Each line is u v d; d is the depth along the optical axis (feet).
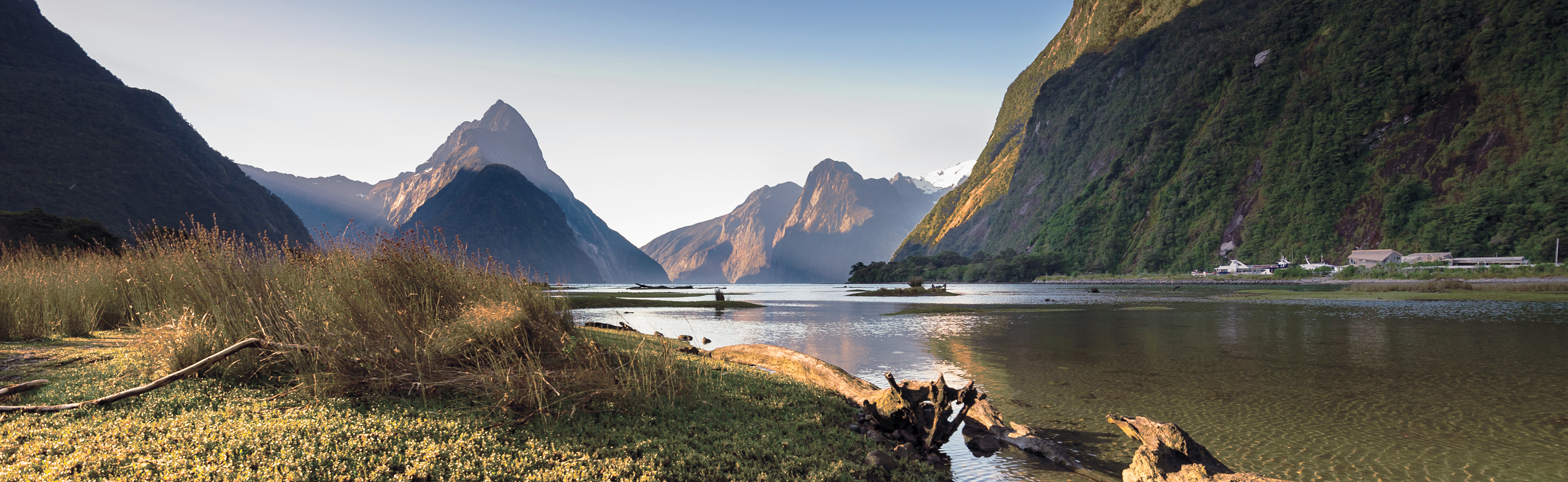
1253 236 595.88
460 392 19.49
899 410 22.86
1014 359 48.49
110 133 504.02
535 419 18.17
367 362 19.90
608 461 15.64
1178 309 126.31
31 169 424.87
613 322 88.74
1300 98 651.66
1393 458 21.61
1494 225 476.54
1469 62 570.46
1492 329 76.23
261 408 16.63
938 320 97.19
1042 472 20.45
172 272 29.07
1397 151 568.82
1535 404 30.42
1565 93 500.74
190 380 18.88
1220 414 28.60
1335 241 549.13
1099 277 634.02
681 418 20.51
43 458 12.14
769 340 64.28
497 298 25.53
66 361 22.76
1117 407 30.22
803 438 20.26
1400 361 46.55
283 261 27.91
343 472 13.19
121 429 14.11
